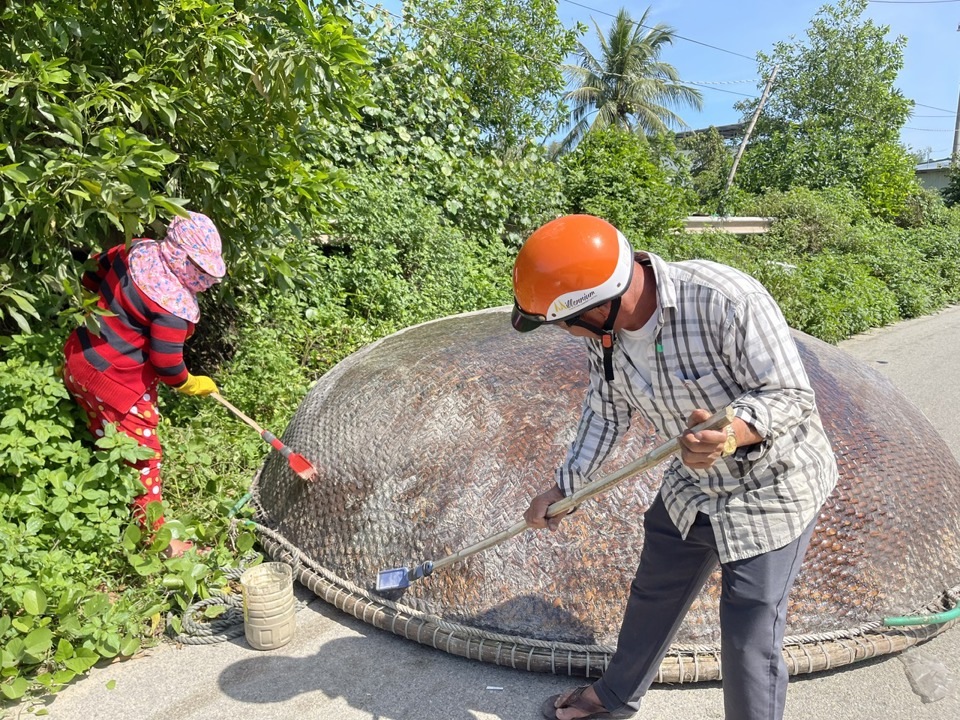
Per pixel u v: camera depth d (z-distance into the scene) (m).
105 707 2.35
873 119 22.23
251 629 2.62
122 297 2.90
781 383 1.53
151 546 2.91
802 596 2.41
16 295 2.96
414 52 8.05
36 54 2.77
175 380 3.07
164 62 3.33
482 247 8.22
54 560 2.61
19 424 2.87
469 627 2.50
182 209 2.92
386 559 2.72
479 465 2.71
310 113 3.82
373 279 6.05
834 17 22.45
